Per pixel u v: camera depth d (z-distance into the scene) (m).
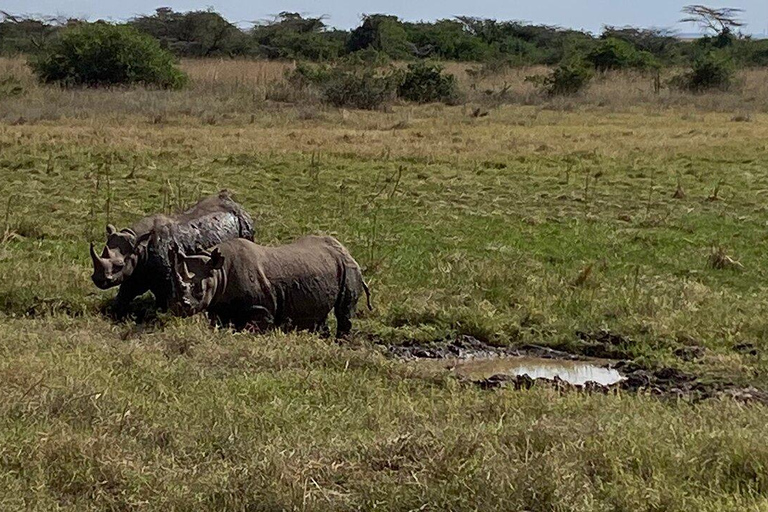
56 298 11.66
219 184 19.30
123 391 7.82
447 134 27.72
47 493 6.11
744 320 11.78
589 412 7.95
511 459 6.53
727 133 28.94
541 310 12.17
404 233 15.98
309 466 6.39
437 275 13.44
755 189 20.47
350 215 17.17
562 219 17.52
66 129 26.03
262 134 26.36
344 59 45.88
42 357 8.65
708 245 15.82
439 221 16.95
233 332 10.17
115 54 38.00
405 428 7.34
